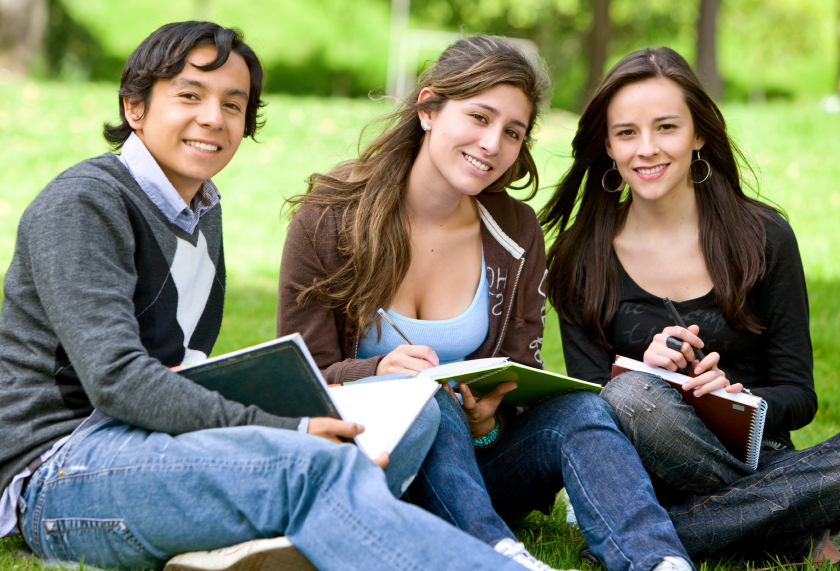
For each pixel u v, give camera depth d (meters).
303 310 6.05
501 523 4.83
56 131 23.64
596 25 46.94
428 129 6.06
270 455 4.27
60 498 4.54
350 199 6.10
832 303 13.05
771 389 6.25
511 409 6.03
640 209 6.81
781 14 74.75
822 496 5.37
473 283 6.39
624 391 5.57
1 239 16.41
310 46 68.50
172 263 5.19
